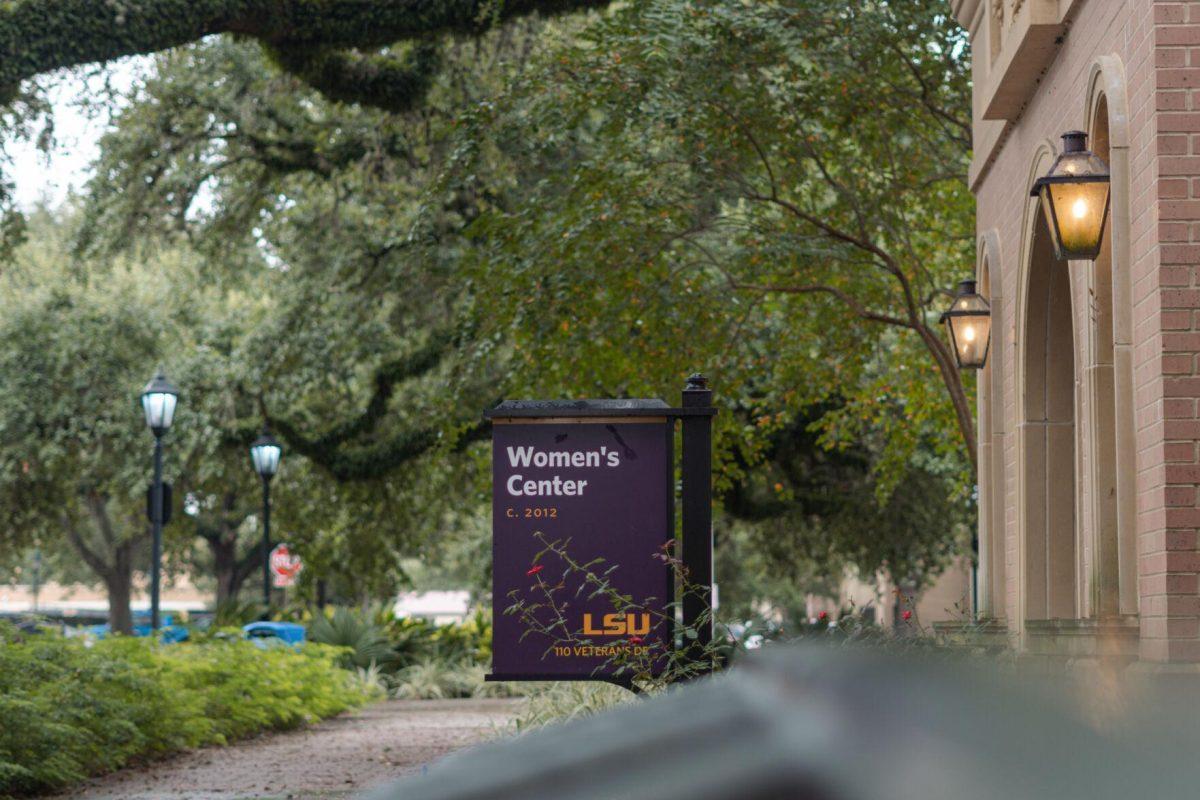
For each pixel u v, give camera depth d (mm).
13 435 36906
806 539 38844
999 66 13547
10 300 38031
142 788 14383
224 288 31438
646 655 9484
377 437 32812
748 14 19609
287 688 22562
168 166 27875
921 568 38375
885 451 25125
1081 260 10656
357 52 25016
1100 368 11062
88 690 15859
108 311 37656
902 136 22141
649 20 19406
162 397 26500
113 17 21297
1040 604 14094
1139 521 9648
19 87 21547
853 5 19906
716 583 55188
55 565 73500
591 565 9609
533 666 9578
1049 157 12633
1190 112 8953
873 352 23156
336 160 28359
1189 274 8930
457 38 23578
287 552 38781
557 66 20344
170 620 27828
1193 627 8727
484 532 43156
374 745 19547
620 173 19844
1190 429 8875
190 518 52844
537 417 9742
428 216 21078
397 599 42188
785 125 20453
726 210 23094
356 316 28859
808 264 20797
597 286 19797
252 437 33094
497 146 23062
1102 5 10609
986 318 15859
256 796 13562
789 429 32062
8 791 13297
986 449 16281
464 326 21938
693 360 20797
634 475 9719
